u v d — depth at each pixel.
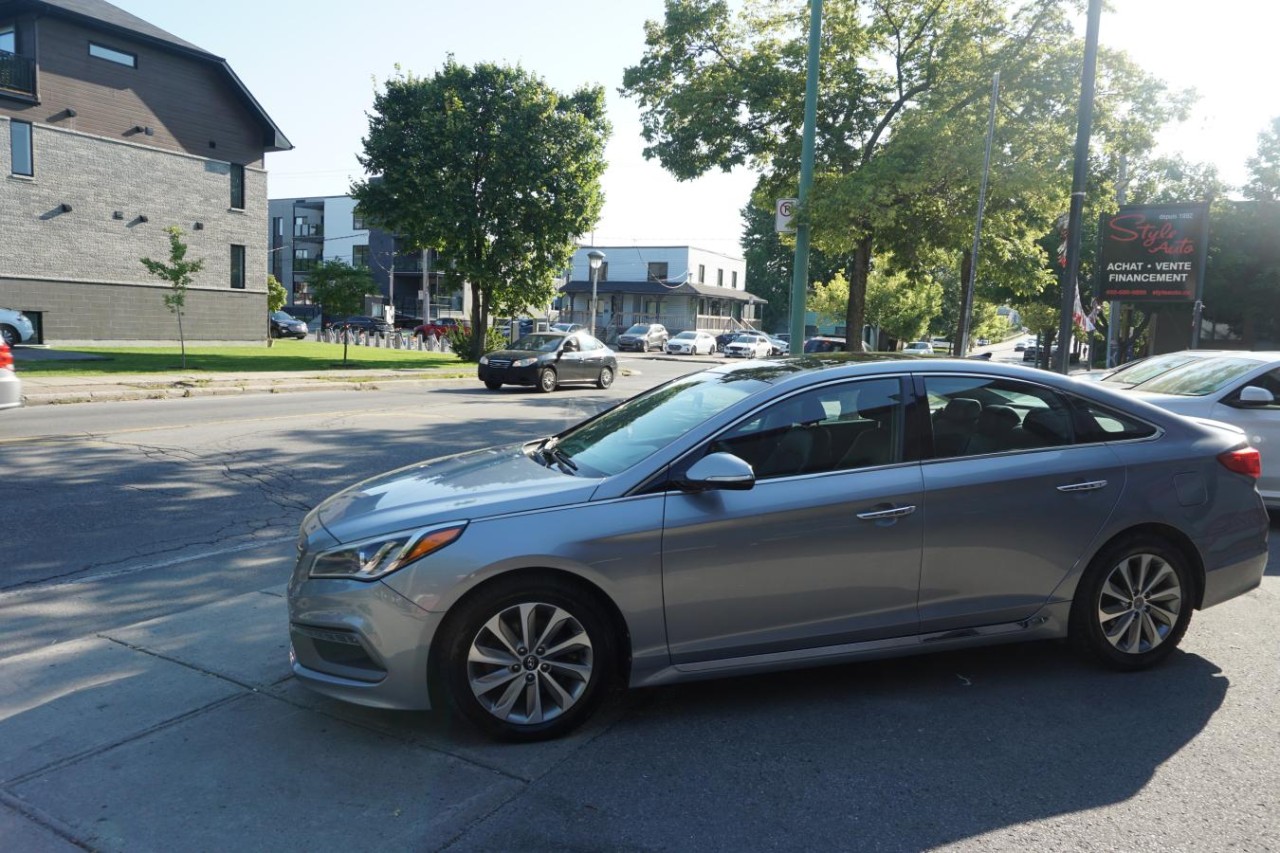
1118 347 36.12
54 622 5.05
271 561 6.28
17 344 26.94
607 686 3.76
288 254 75.31
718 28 17.55
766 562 3.85
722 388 4.48
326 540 3.68
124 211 30.64
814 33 13.41
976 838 3.02
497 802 3.20
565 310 70.94
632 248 69.44
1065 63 15.75
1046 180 15.44
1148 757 3.60
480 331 34.12
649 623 3.75
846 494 3.95
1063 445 4.37
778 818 3.12
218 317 34.03
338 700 3.99
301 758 3.48
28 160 28.06
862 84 16.62
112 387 17.09
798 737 3.74
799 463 4.02
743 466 3.72
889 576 4.03
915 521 4.03
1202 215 20.53
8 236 27.64
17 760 3.43
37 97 27.89
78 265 29.48
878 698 4.14
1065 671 4.48
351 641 3.55
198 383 18.39
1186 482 4.45
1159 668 4.54
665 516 3.74
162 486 8.62
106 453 10.20
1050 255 34.22
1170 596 4.46
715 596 3.81
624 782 3.35
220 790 3.24
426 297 57.56
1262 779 3.44
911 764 3.52
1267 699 4.16
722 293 69.62
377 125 32.28
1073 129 16.30
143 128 30.94
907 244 17.20
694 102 17.19
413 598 3.50
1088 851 2.95
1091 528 4.30
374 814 3.10
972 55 16.30
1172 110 16.31
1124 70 16.08
